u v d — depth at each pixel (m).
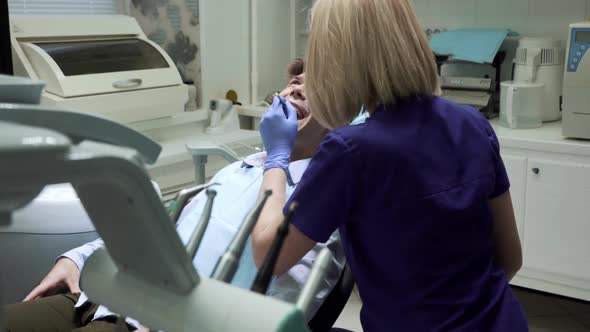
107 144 0.47
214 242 1.46
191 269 0.51
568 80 2.52
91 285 0.56
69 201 1.64
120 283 0.54
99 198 0.47
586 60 2.46
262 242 1.14
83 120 0.47
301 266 1.38
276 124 1.38
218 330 0.48
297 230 1.10
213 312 0.49
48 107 0.45
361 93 1.16
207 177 2.97
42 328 1.41
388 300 1.14
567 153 2.54
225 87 3.48
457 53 3.02
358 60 1.13
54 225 1.61
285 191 1.28
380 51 1.12
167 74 2.90
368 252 1.15
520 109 2.82
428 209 1.09
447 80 3.07
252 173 1.58
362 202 1.11
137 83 2.76
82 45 2.76
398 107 1.16
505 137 2.67
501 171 1.25
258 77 3.55
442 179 1.11
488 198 1.20
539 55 2.87
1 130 0.36
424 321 1.11
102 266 0.56
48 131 0.38
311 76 1.19
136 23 3.04
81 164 0.40
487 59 2.91
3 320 0.51
